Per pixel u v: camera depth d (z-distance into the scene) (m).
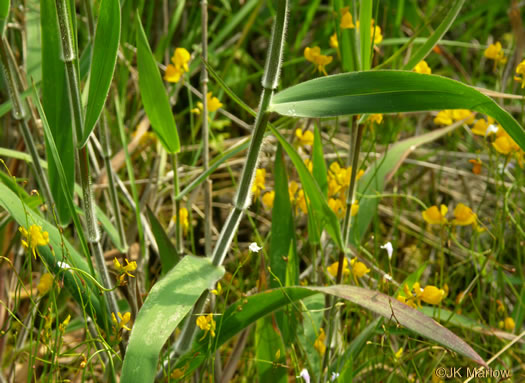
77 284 0.40
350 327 0.53
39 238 0.38
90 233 0.40
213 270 0.39
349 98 0.36
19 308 0.52
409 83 0.36
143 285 0.47
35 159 0.43
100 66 0.37
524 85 0.48
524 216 0.59
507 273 0.55
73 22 0.38
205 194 0.50
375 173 0.48
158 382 0.42
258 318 0.40
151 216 0.44
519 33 0.60
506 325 0.48
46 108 0.40
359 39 0.43
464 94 0.35
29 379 0.40
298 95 0.37
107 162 0.44
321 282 0.51
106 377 0.44
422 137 0.52
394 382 0.47
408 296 0.42
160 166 0.56
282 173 0.44
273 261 0.45
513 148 0.48
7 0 0.39
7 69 0.41
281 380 0.43
